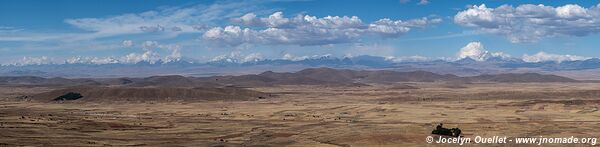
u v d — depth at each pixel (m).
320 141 157.62
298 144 153.25
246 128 198.50
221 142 160.38
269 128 197.88
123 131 188.75
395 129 173.50
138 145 153.38
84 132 182.75
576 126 189.88
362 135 159.62
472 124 198.38
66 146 146.75
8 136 160.75
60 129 187.00
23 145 145.62
